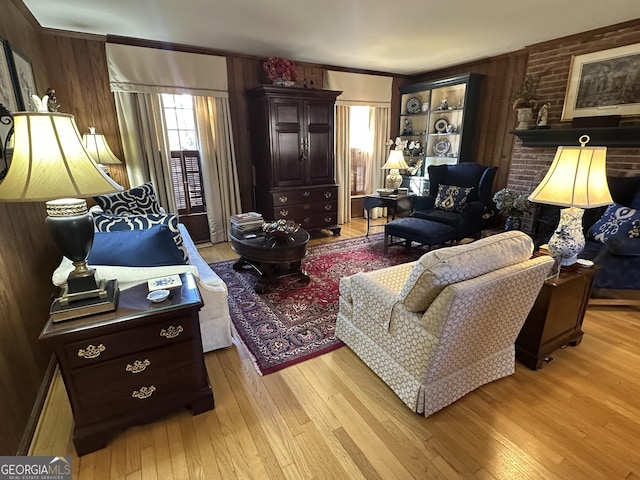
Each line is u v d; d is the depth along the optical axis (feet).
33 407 5.21
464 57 14.23
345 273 11.04
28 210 6.59
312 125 14.11
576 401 5.60
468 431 5.03
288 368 6.46
